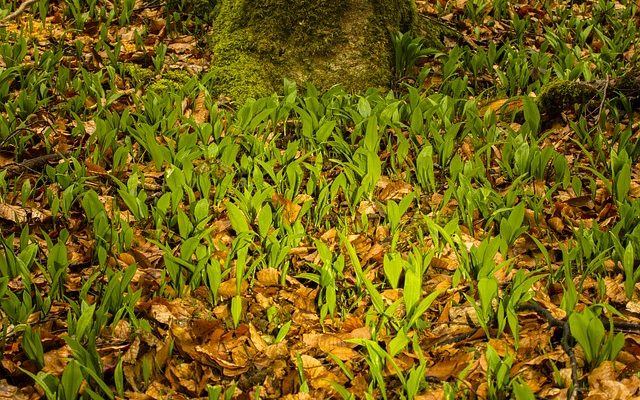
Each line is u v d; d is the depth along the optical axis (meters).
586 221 4.22
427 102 5.24
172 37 6.59
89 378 2.94
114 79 5.58
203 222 3.90
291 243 3.88
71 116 5.33
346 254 3.96
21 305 3.30
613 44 6.34
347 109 5.14
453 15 6.95
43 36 6.47
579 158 4.92
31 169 4.68
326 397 3.00
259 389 3.01
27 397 2.99
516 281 3.29
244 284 3.65
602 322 3.19
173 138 5.04
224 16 6.18
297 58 5.90
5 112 5.34
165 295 3.60
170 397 2.99
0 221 4.21
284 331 3.29
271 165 4.52
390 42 6.10
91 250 3.89
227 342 3.34
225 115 5.25
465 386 2.94
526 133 4.91
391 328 3.35
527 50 6.34
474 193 4.12
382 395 2.89
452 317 3.43
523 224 4.16
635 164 4.79
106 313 3.25
